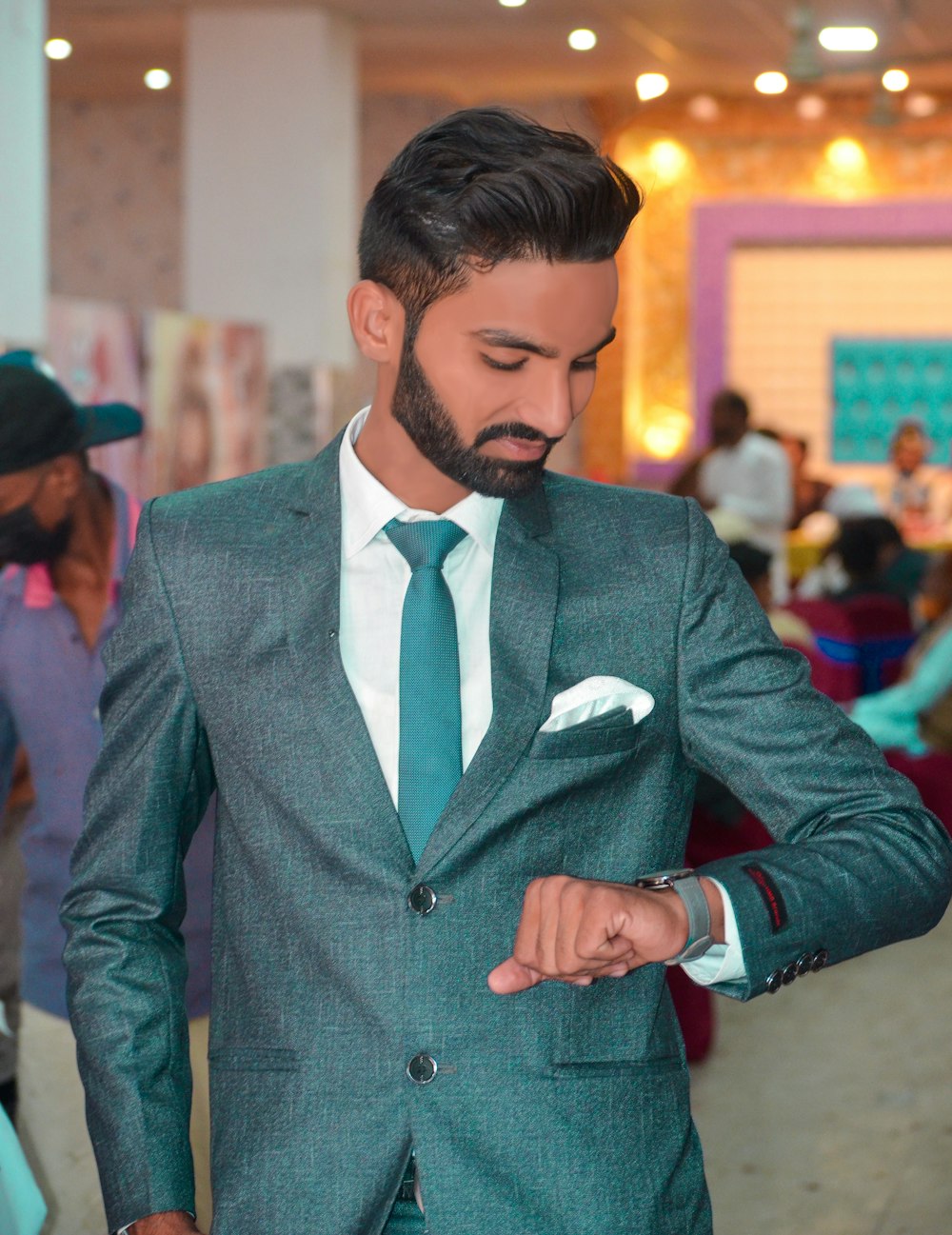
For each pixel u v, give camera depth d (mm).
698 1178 1411
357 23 9219
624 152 11922
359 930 1339
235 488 1481
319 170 8844
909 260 11961
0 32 5289
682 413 12180
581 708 1341
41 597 2396
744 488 8430
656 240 12086
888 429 12078
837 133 11734
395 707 1388
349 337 9195
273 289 8898
